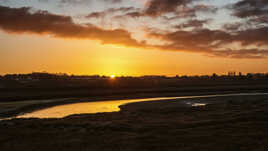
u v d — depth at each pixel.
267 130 17.20
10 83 166.62
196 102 70.06
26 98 89.25
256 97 85.69
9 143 14.72
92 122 24.66
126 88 160.38
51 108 61.69
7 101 79.06
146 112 38.09
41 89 127.00
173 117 28.83
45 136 17.27
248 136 15.48
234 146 13.15
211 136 15.91
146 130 19.77
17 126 22.47
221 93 124.56
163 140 15.14
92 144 14.30
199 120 24.22
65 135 17.56
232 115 26.30
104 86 167.88
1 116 44.84
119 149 13.00
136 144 14.18
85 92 120.44
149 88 163.00
